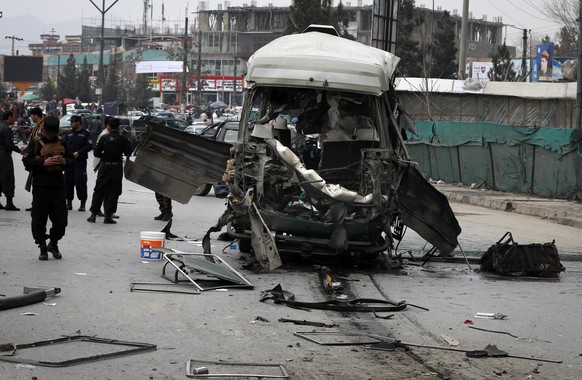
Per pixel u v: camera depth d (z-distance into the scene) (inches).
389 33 1262.3
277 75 508.7
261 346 312.0
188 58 6023.6
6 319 339.0
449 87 1659.7
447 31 2632.9
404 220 517.7
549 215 912.9
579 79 1060.5
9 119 730.2
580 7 1069.8
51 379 260.1
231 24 6555.1
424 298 429.1
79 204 823.7
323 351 308.5
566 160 1047.0
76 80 4862.2
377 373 281.6
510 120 1562.5
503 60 2578.7
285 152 491.2
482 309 405.7
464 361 303.6
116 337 316.5
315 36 542.3
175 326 338.6
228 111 3528.5
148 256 500.1
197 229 670.5
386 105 534.0
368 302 403.5
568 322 382.0
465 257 528.7
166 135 546.9
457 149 1278.3
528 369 296.7
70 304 371.6
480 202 1061.1
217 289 419.8
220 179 553.3
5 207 735.7
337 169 505.4
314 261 530.0
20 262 475.5
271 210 493.4
